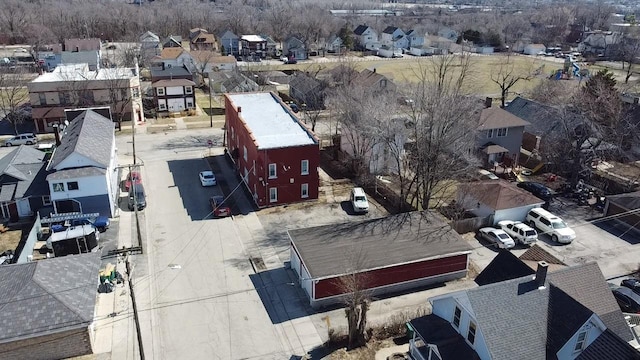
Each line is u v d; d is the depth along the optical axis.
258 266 34.66
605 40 136.88
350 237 33.69
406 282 32.38
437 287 32.91
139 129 65.25
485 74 104.00
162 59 96.69
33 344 25.12
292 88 80.50
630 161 54.16
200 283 32.62
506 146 53.44
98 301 30.42
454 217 41.41
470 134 43.94
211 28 145.88
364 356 26.56
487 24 173.00
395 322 28.73
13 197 39.34
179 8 181.00
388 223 35.78
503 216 40.44
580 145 46.94
